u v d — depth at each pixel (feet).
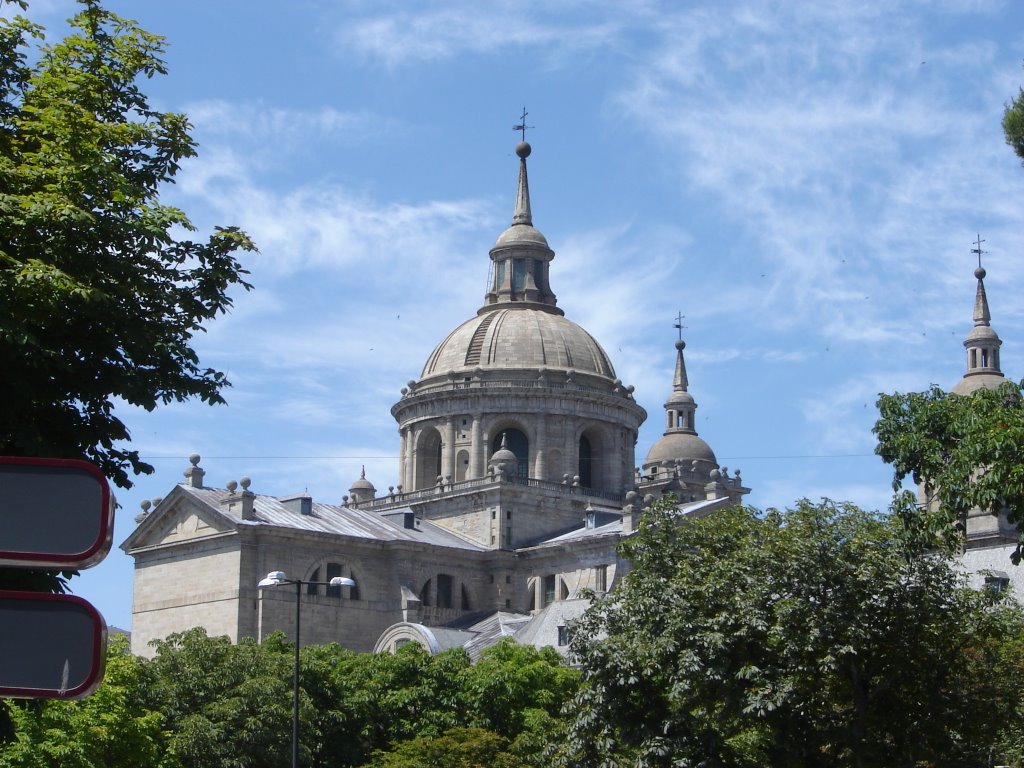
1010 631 192.65
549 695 303.48
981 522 415.85
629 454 505.25
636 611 190.90
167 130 127.75
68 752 227.61
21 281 103.04
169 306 122.52
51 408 117.08
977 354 485.15
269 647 329.52
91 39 125.39
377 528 456.04
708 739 182.29
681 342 597.52
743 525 201.16
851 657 177.27
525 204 534.78
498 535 464.65
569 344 504.43
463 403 490.08
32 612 51.96
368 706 301.84
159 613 440.04
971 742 187.93
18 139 121.90
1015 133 155.33
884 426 165.17
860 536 183.32
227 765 274.98
